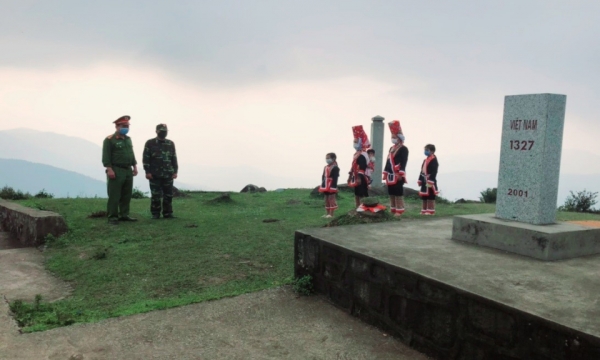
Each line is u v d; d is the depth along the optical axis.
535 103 4.35
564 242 3.90
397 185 9.09
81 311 4.39
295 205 11.56
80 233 7.91
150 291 5.05
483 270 3.45
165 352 3.29
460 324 2.96
